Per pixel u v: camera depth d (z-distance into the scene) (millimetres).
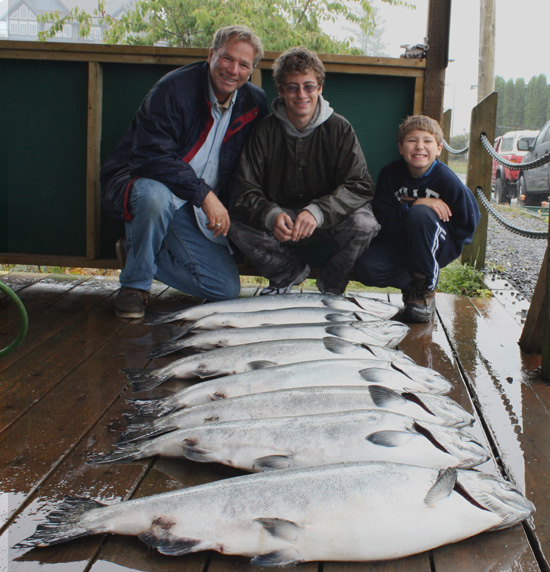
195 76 4035
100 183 4613
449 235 4359
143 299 4340
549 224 3555
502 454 2564
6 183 4984
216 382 2885
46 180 4953
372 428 2359
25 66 4812
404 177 4371
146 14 12250
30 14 11320
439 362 3600
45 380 3238
